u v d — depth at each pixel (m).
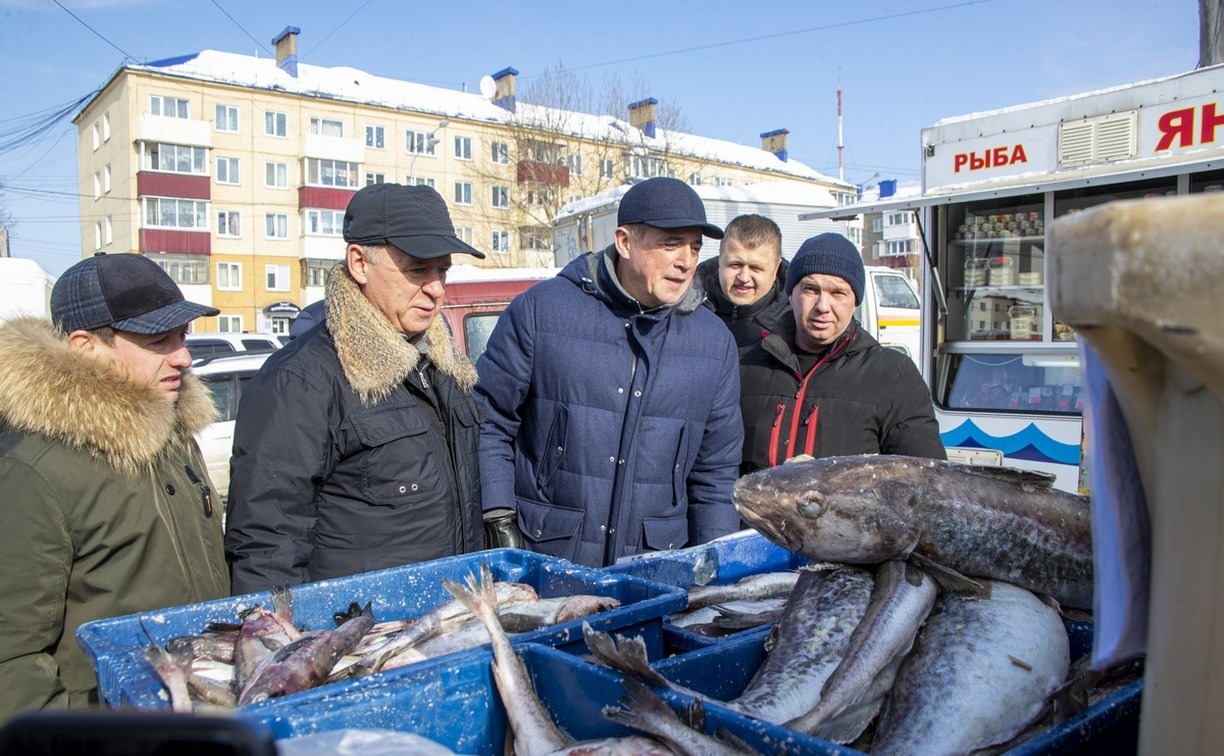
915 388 3.86
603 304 3.59
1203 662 0.87
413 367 3.01
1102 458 0.99
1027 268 6.35
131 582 2.56
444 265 3.04
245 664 2.00
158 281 2.75
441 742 1.72
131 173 47.91
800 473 2.26
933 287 6.75
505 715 1.81
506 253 52.69
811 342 3.96
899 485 2.21
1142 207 0.77
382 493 2.91
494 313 8.51
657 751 1.52
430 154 53.47
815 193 12.92
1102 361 0.89
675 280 3.46
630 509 3.58
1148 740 0.95
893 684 1.92
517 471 3.72
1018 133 6.22
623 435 3.56
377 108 52.06
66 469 2.45
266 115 49.91
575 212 13.22
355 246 2.92
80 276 2.64
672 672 1.89
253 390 2.83
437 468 3.04
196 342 13.41
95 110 52.12
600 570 2.54
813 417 3.88
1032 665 1.86
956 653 1.88
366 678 1.71
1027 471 2.33
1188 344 0.76
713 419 3.78
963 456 6.62
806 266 3.79
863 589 2.13
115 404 2.52
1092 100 5.86
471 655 1.80
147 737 0.76
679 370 3.60
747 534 3.04
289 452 2.74
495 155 54.94
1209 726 0.86
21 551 2.38
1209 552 0.85
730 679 2.02
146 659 1.86
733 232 4.65
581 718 1.71
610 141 43.41
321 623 2.41
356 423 2.87
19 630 2.37
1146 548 0.99
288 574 2.70
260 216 50.28
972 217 6.63
